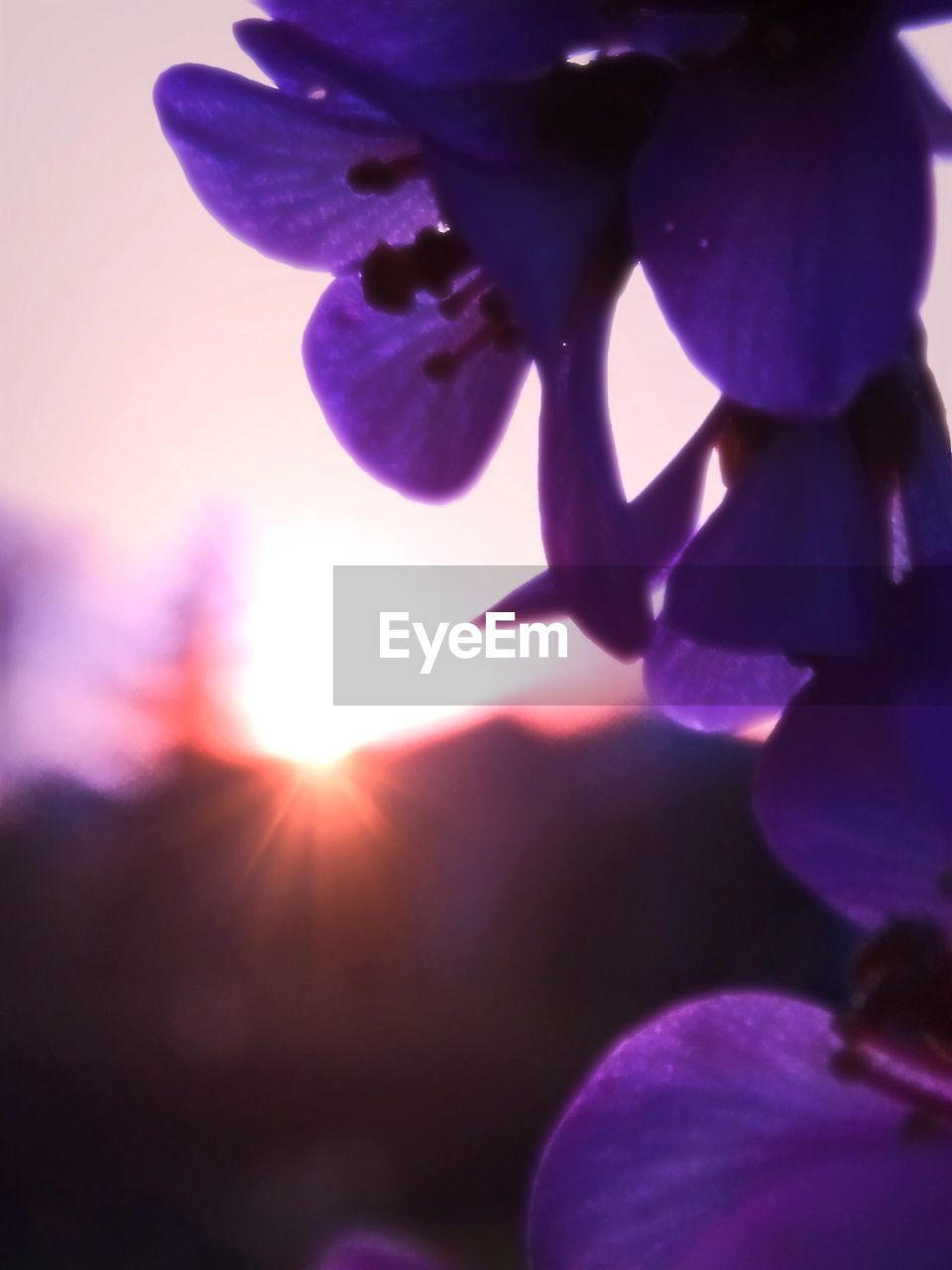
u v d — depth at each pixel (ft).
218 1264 1.23
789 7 0.15
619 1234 0.15
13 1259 1.28
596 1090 0.16
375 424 0.19
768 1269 0.15
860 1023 0.15
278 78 0.17
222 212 0.19
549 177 0.15
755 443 0.15
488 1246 1.23
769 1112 0.16
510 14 0.15
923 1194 0.15
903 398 0.15
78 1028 1.87
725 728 0.18
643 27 0.15
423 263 0.17
